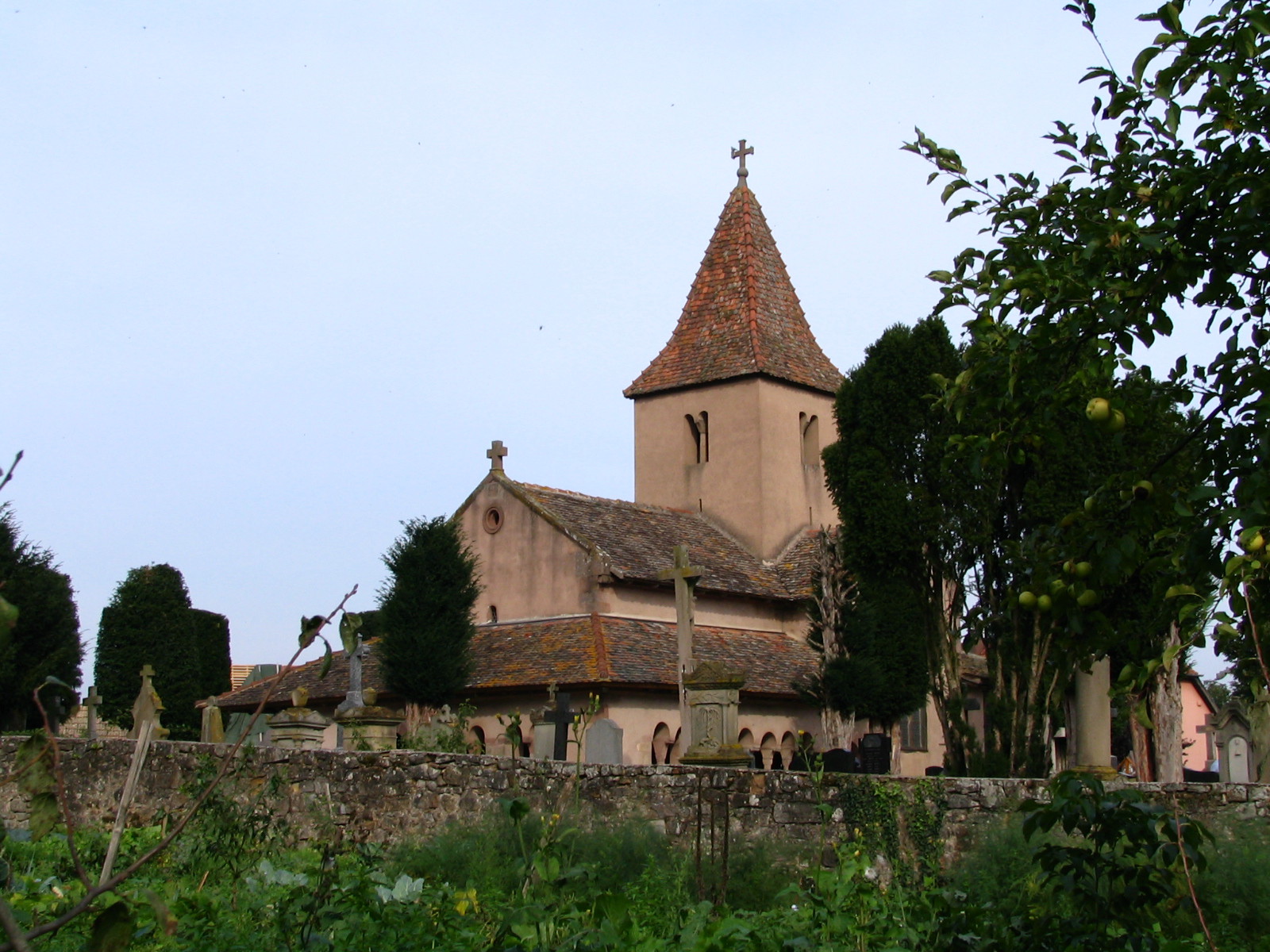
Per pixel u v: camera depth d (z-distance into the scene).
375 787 18.17
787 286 46.84
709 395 43.78
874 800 18.27
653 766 18.22
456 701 34.22
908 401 27.11
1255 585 5.40
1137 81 6.39
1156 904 6.30
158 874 13.39
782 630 40.28
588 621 35.06
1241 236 6.17
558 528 36.78
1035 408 6.70
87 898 3.68
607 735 24.00
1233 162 6.14
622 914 7.90
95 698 29.22
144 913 9.45
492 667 34.41
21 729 36.66
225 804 14.87
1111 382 6.51
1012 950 6.86
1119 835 6.19
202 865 13.93
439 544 34.09
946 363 27.16
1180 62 6.21
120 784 19.58
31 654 37.28
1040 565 6.17
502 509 38.16
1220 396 6.13
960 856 17.72
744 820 18.08
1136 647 5.91
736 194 47.28
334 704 36.00
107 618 51.59
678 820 17.91
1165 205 6.35
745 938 8.45
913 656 32.25
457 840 15.23
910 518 26.44
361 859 11.87
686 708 27.27
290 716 26.45
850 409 28.52
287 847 16.45
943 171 7.18
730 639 37.59
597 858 14.83
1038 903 9.25
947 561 26.50
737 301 44.78
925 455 26.83
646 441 44.84
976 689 42.38
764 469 42.31
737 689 22.67
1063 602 6.01
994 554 25.66
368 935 9.19
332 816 18.09
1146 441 6.59
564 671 32.91
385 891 10.76
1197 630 5.38
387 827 17.92
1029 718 24.73
